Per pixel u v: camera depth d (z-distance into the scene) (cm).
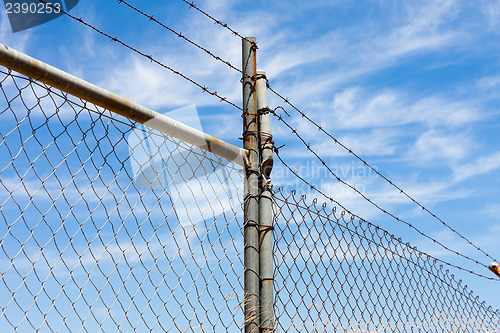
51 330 214
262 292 309
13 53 228
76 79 247
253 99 345
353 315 354
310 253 341
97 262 235
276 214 331
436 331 424
